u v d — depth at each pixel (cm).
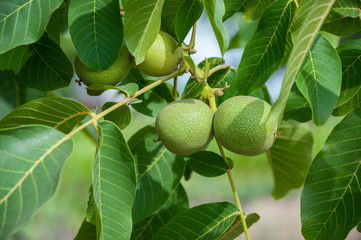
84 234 53
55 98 45
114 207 44
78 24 47
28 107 46
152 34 47
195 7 50
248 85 51
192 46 53
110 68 51
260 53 50
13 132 41
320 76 46
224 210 50
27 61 52
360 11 51
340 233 47
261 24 50
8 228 39
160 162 52
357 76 50
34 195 40
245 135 47
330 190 47
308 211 47
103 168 44
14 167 40
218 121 48
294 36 47
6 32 45
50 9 46
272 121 47
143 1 46
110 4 48
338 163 47
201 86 50
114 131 45
